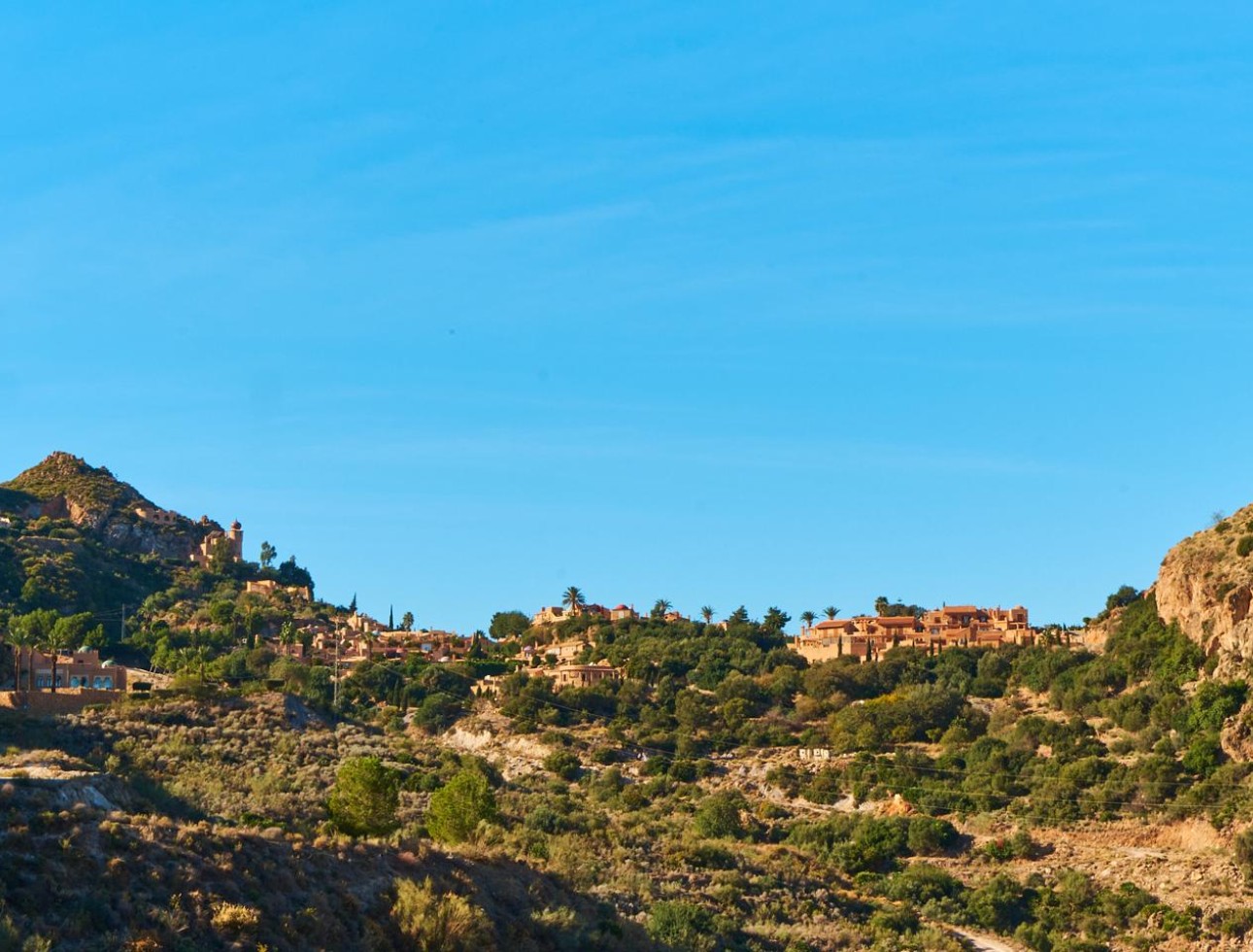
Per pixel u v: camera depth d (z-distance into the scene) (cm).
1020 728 19112
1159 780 16100
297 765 12925
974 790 17138
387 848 7362
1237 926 12438
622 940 7906
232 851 6412
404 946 6506
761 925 10538
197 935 5700
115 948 5350
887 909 12438
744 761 19625
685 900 10656
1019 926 12975
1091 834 15412
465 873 7588
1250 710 16512
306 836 8088
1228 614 18862
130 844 6069
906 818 15975
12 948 5044
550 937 7388
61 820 6044
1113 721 18988
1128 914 13112
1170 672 19250
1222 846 14300
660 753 19888
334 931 6225
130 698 14400
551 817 12494
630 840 12681
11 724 12506
